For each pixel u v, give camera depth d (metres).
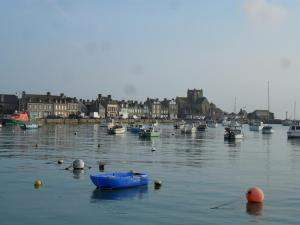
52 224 25.59
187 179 41.06
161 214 27.89
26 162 52.12
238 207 29.94
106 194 33.50
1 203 30.30
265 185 38.59
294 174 45.53
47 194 33.25
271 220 26.84
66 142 89.50
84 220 26.45
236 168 49.97
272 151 76.12
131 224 25.70
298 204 31.05
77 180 39.38
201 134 141.50
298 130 123.44
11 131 129.88
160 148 78.00
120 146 81.25
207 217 27.33
